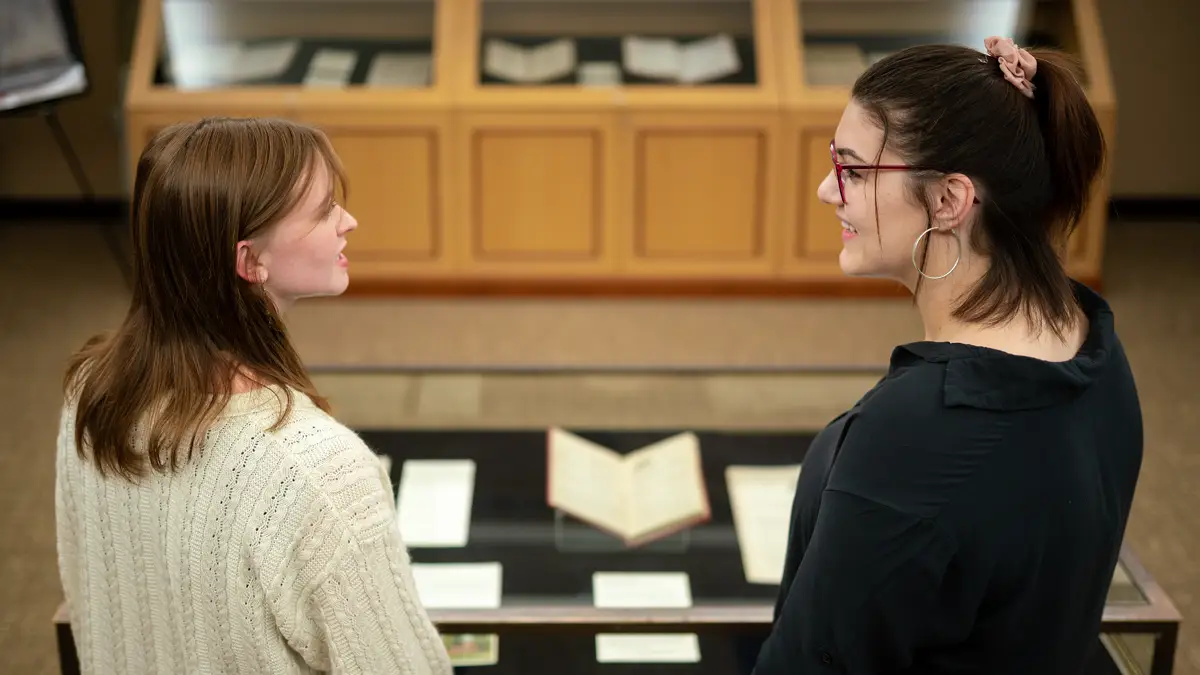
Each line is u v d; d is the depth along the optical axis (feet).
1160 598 5.98
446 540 7.62
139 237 3.70
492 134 15.25
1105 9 17.22
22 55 14.08
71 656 6.12
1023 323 3.55
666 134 15.26
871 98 3.57
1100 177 3.64
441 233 15.67
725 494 8.14
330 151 3.86
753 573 7.23
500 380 8.82
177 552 3.75
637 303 15.89
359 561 3.69
